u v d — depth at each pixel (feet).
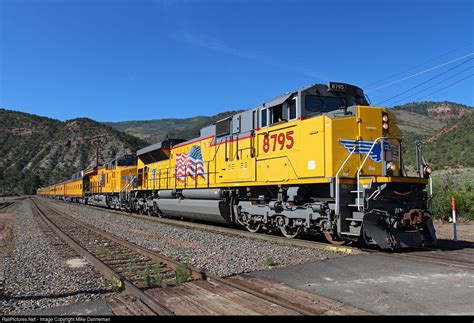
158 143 78.59
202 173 60.75
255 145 47.39
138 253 37.78
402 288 21.98
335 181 35.63
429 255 32.27
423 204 37.11
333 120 36.22
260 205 47.70
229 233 49.80
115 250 40.01
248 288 22.94
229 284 23.36
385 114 38.65
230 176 52.42
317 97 41.34
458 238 45.75
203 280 25.20
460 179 97.81
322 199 39.19
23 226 70.08
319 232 41.65
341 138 36.37
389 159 36.09
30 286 25.82
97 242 46.21
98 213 98.12
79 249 39.24
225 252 35.45
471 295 20.38
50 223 69.56
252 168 47.60
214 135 57.72
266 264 29.25
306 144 38.99
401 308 18.57
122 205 103.55
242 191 53.11
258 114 47.42
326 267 27.89
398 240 34.40
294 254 32.99
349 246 37.60
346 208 35.78
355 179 36.42
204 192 59.36
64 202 198.49
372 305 19.16
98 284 25.93
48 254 38.96
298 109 40.42
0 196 372.38
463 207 68.13
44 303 21.70
